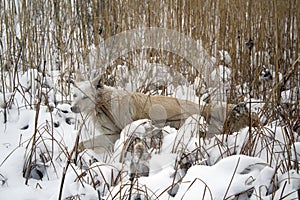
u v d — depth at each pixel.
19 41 4.57
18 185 2.70
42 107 3.96
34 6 5.05
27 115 3.81
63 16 5.59
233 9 5.55
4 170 2.80
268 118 3.49
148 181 2.56
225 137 3.27
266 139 3.07
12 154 2.98
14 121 3.83
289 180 2.33
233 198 2.27
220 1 5.53
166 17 5.59
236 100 4.20
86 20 5.53
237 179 2.34
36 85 4.34
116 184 2.67
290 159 2.74
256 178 2.41
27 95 4.39
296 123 3.40
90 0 6.01
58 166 2.96
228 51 5.59
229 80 4.82
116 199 2.35
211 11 5.66
